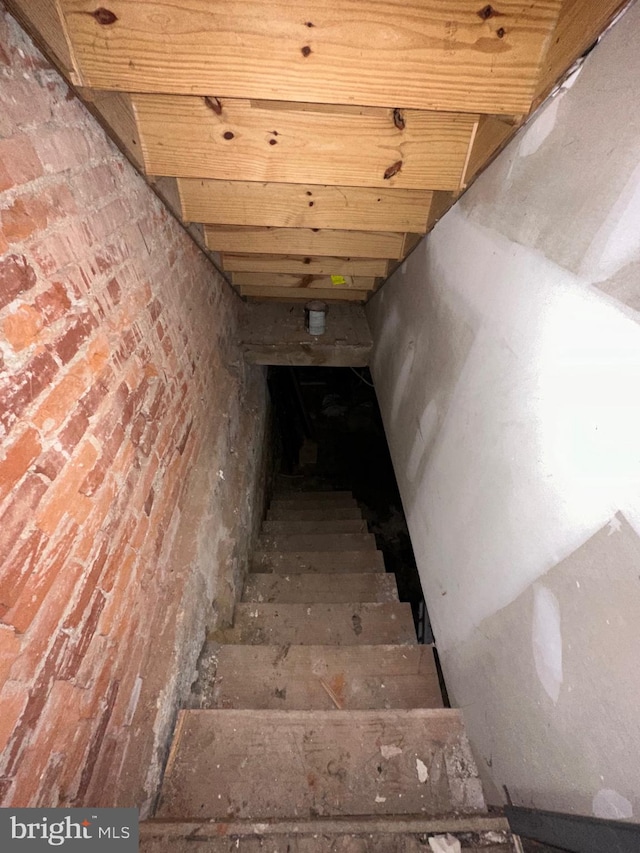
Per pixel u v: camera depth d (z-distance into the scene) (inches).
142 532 48.9
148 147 49.3
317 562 105.6
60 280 33.8
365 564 104.6
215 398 89.3
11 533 27.4
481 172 47.8
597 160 28.5
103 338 40.7
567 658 30.5
